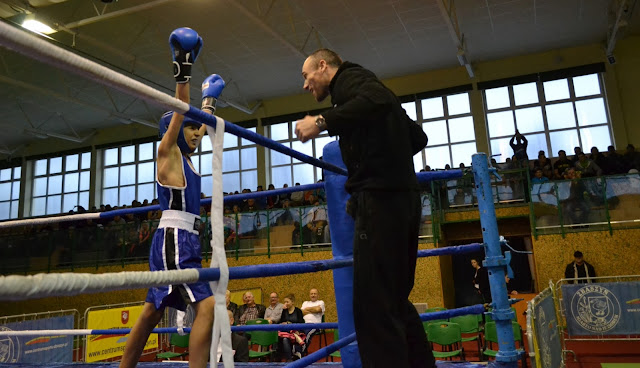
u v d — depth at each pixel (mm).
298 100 14805
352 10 10211
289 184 14781
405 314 1443
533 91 13078
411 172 1406
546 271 8883
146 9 9797
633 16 11141
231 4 8914
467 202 10094
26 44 777
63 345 6859
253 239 10328
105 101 14414
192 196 1901
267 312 7195
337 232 2244
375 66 13148
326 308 9750
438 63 13211
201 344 1685
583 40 12281
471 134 13359
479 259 11805
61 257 11719
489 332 5516
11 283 690
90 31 10633
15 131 16219
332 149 2299
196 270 1079
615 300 6352
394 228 1315
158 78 13273
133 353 1819
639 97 11984
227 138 15461
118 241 11289
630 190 8672
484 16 10773
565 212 8953
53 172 17219
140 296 11352
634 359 6145
